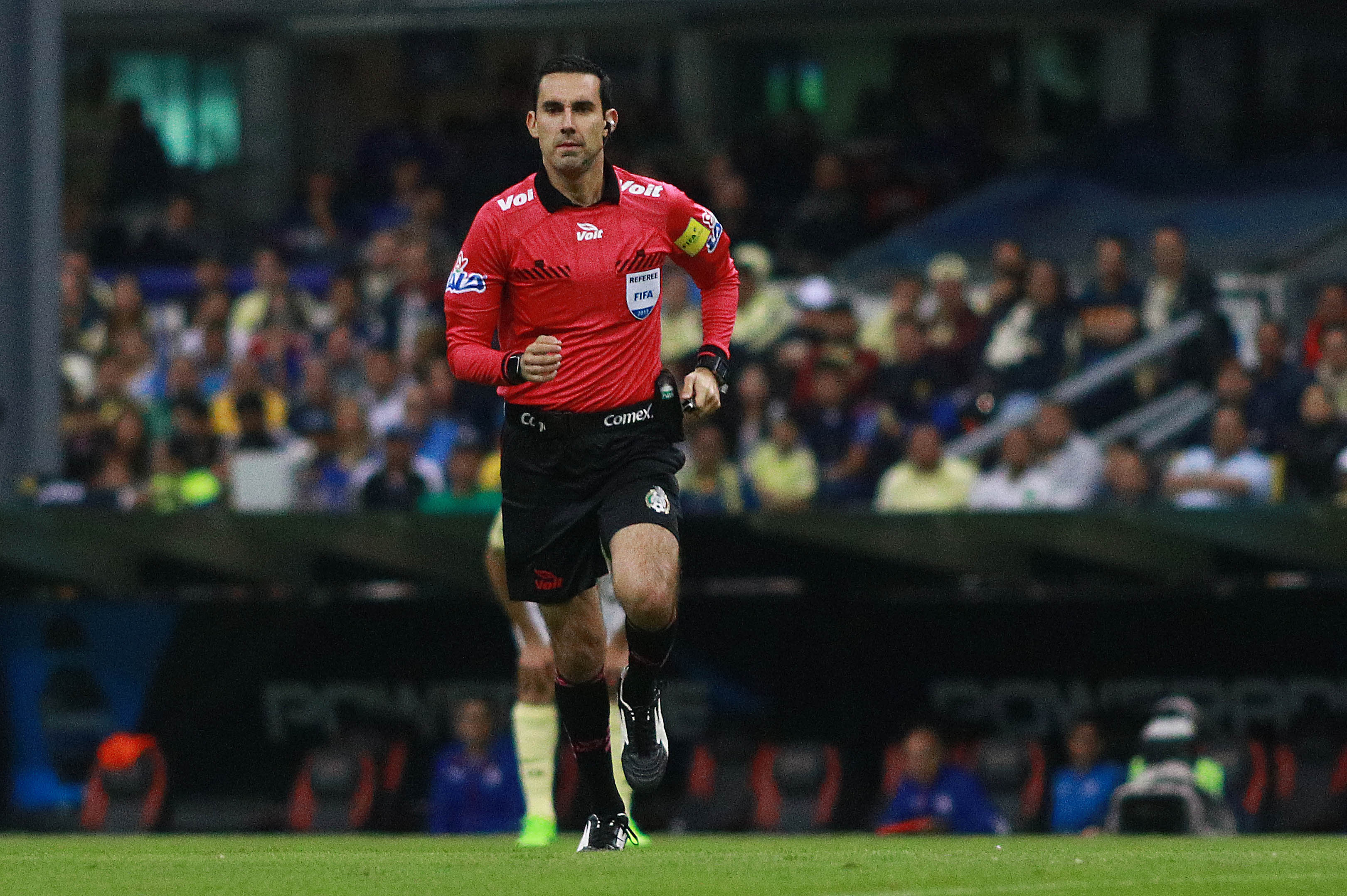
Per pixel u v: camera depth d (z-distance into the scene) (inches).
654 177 2812.5
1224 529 1485.0
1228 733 1560.0
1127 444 1748.3
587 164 762.8
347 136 3208.7
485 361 758.5
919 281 2150.6
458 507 1803.6
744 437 2012.8
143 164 3056.1
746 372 2033.7
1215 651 1565.0
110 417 2313.0
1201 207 2506.2
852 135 2999.5
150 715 1724.9
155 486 2074.3
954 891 603.2
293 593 1710.1
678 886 621.6
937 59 3061.0
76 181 3198.8
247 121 3196.4
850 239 2591.0
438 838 1238.3
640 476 764.0
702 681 1649.9
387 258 2482.8
